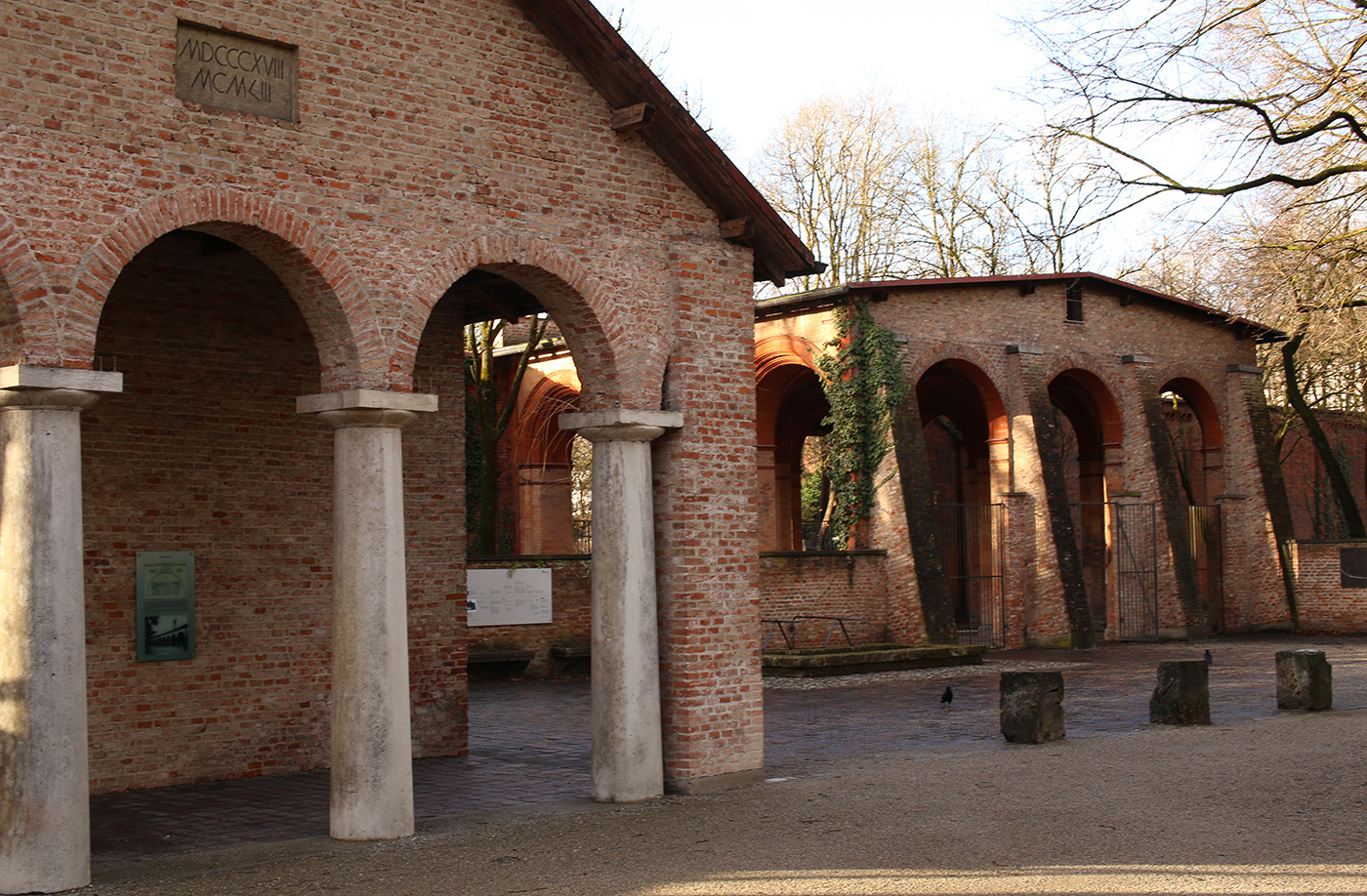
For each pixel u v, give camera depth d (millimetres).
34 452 8352
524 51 11211
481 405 29016
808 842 9641
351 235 9945
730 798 11531
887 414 27375
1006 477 29953
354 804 9883
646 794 11484
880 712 18688
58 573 8367
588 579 24953
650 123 11617
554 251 11203
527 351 29047
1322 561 33812
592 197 11562
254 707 13141
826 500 42188
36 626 8273
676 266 12086
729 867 8898
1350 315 17438
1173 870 8625
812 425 35625
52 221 8445
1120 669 24781
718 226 12570
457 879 8633
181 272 12922
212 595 12914
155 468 12594
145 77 8969
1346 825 10016
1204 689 16688
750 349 12625
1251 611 34594
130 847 9789
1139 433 32250
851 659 24000
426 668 14453
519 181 11062
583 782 12750
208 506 12945
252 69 9586
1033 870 8680
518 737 16266
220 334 13164
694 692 11805
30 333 8305
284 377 13633
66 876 8289
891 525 27125
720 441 12258
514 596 24125
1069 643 29172
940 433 37000
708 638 11977
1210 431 35250
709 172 12219
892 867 8828
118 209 8758
